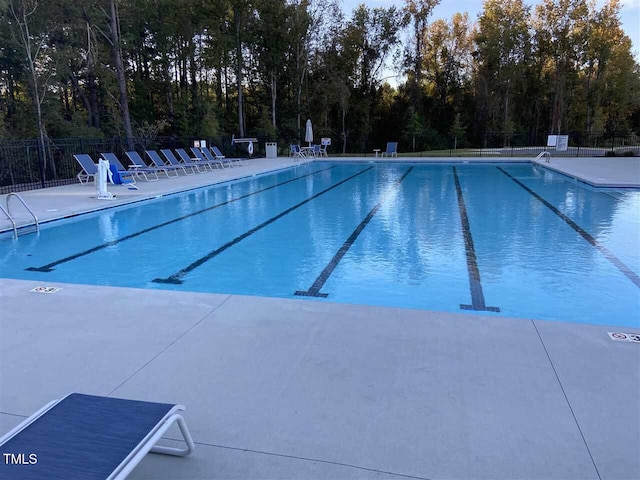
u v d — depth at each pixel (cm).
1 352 290
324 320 336
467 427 210
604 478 177
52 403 193
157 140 1923
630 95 3756
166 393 242
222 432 209
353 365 269
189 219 846
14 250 634
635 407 223
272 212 914
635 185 1166
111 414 176
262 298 385
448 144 3384
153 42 2505
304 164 2078
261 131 2736
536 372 257
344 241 675
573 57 3544
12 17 1603
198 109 2553
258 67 2858
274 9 2559
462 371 260
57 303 378
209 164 1703
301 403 231
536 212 880
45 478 141
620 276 502
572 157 2183
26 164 1484
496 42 3397
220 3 2398
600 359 271
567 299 438
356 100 3192
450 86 3600
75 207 873
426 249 623
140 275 524
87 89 2522
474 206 956
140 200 1020
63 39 1931
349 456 191
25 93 2023
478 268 536
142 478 180
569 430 206
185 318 344
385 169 1842
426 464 186
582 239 665
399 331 315
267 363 273
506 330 314
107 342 304
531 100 3703
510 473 180
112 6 1805
